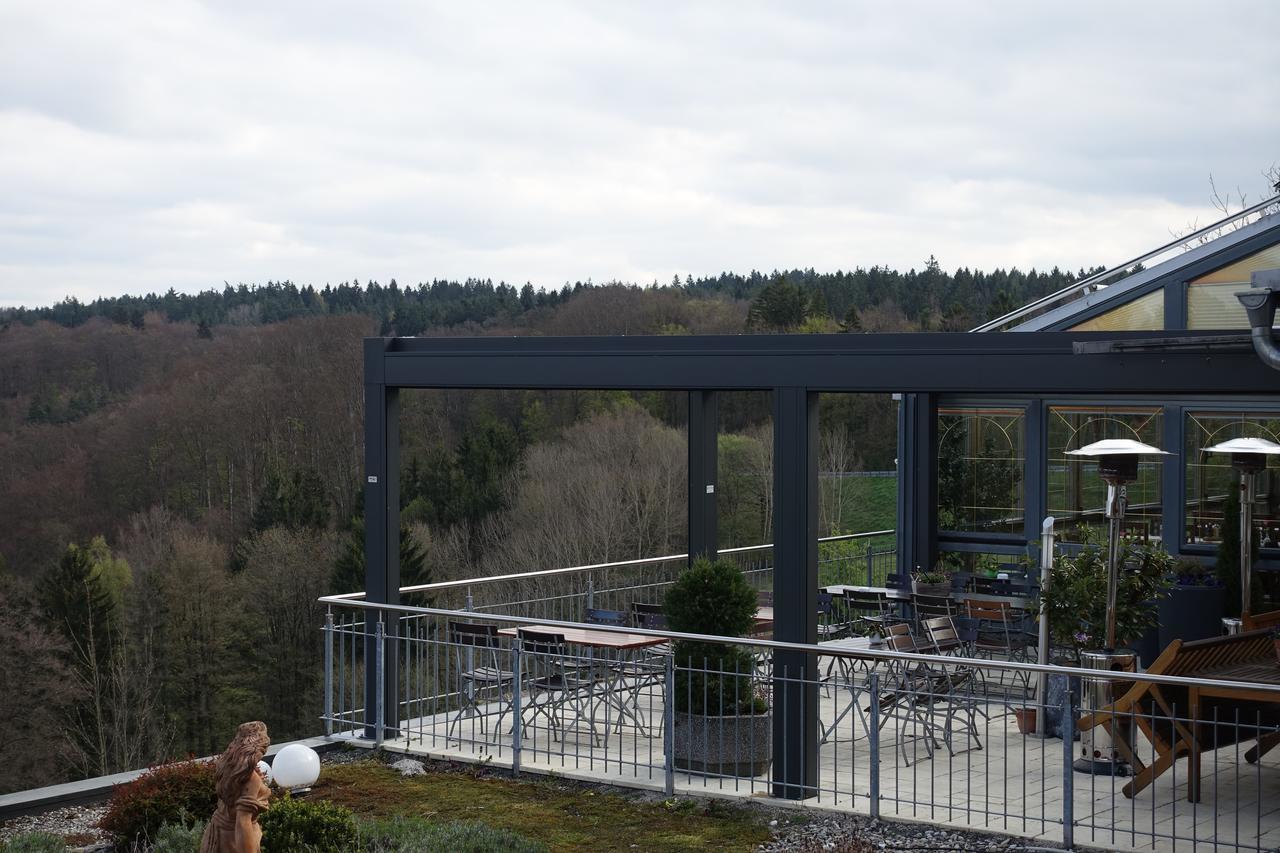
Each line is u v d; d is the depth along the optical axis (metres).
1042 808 6.60
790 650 7.48
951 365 7.10
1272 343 5.92
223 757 4.84
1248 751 8.06
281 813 5.85
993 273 47.34
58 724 29.45
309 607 34.16
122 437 35.94
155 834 6.63
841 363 7.39
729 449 36.81
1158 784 7.51
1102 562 8.66
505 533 38.88
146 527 34.38
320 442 38.09
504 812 7.37
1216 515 11.35
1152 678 6.28
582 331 44.25
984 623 11.20
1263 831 6.50
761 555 16.36
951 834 6.65
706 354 7.88
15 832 7.26
